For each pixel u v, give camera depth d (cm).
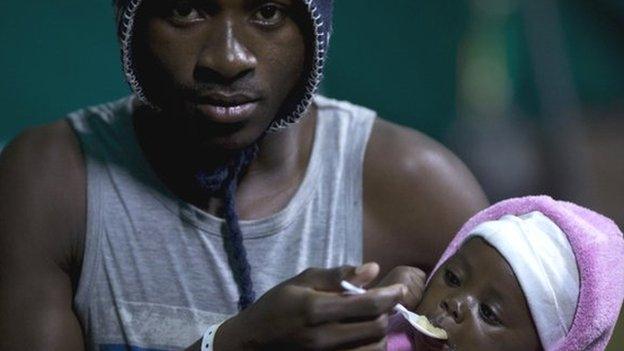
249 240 196
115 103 205
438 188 206
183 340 193
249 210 198
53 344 191
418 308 198
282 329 165
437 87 512
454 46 512
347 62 504
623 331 399
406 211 204
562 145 474
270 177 199
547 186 461
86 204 195
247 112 178
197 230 195
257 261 196
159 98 185
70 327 194
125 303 194
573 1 607
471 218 207
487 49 502
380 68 509
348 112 209
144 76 184
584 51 617
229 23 174
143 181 196
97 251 194
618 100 626
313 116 206
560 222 202
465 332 193
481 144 466
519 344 196
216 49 174
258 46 176
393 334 199
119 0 182
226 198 193
